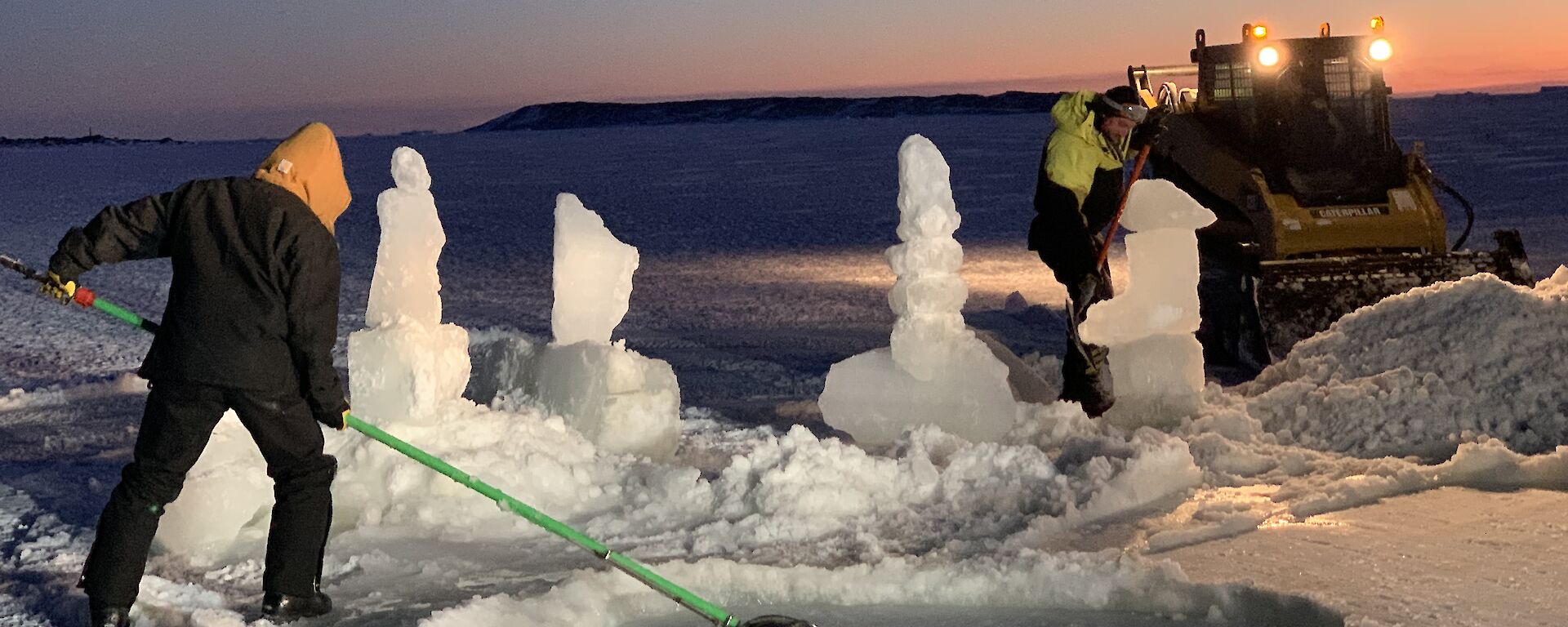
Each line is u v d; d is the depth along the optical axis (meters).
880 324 11.65
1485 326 6.52
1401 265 8.66
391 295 5.71
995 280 14.56
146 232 3.98
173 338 3.93
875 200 29.84
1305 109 9.21
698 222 25.05
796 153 62.22
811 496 5.16
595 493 5.48
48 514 5.48
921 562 4.55
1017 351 9.95
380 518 5.19
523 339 7.12
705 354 10.14
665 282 15.36
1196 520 4.93
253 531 5.09
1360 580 4.16
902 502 5.33
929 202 6.36
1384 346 6.82
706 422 7.25
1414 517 4.81
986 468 5.48
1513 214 20.31
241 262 3.91
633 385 6.30
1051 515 5.04
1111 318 6.61
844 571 4.44
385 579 4.56
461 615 3.94
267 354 3.95
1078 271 6.92
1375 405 6.17
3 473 6.35
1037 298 12.96
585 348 6.41
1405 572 4.22
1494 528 4.61
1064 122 7.05
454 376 5.75
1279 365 7.29
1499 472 5.25
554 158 66.94
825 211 27.16
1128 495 5.22
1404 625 3.77
